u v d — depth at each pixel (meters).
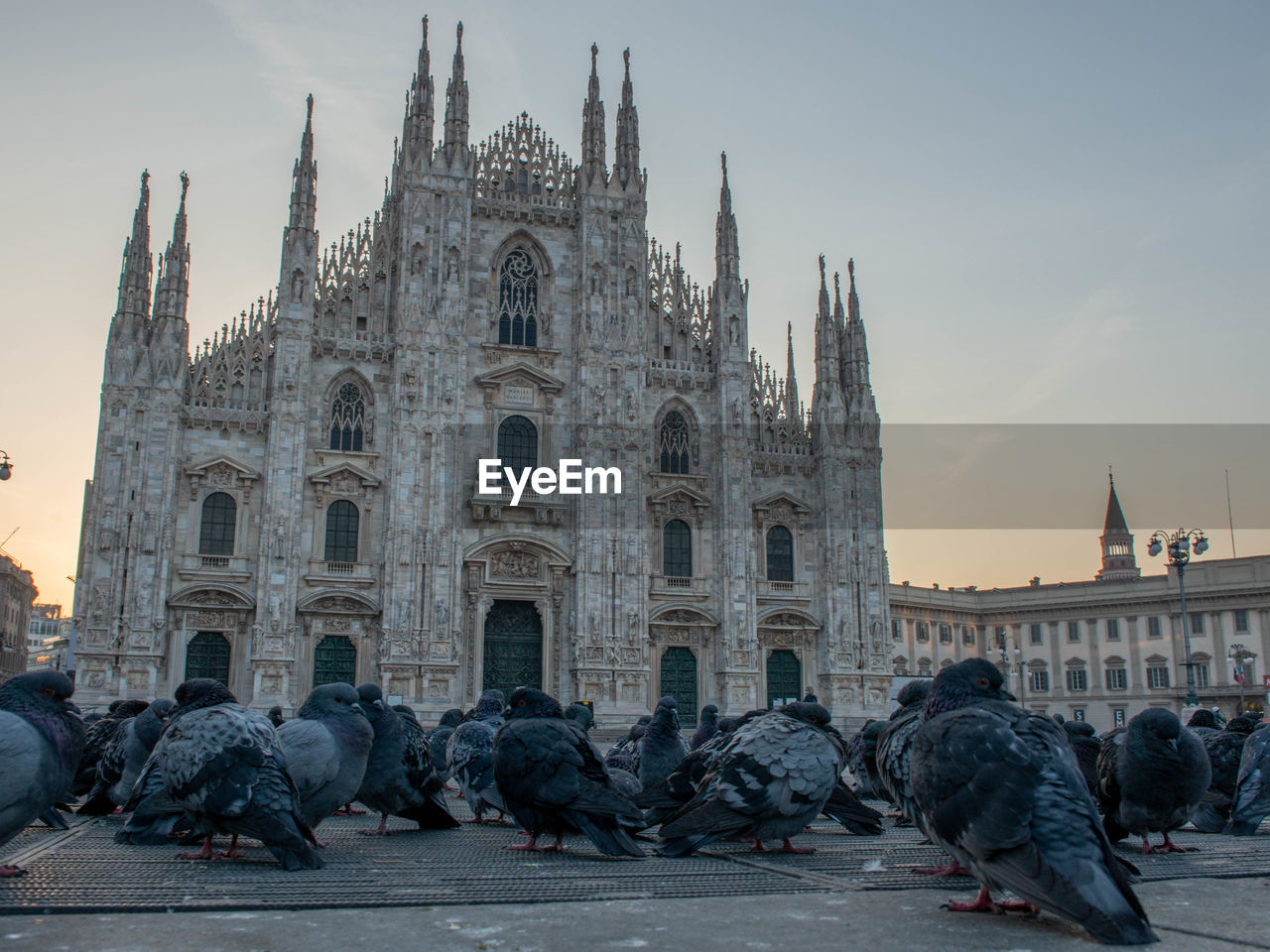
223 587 62.97
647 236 74.44
